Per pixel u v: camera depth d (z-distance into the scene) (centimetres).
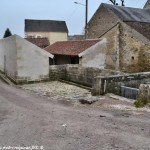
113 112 1051
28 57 1991
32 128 834
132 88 1373
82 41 2588
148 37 2433
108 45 2805
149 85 1141
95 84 1415
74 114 1026
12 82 2080
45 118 964
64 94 1570
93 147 663
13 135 768
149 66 2400
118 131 789
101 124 867
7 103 1294
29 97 1487
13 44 2039
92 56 2306
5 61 2422
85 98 1311
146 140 711
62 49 2611
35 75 2031
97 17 3095
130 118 944
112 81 1423
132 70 2572
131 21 2791
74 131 795
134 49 2541
